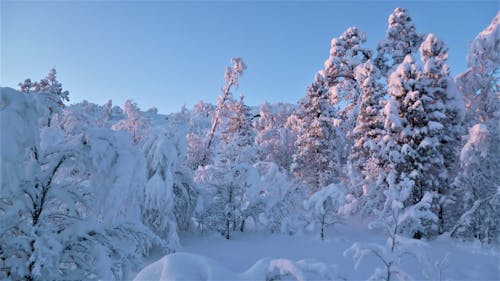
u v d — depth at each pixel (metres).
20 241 4.77
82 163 5.94
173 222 12.84
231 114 33.25
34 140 4.99
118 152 6.46
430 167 18.84
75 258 5.33
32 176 5.42
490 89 20.98
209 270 4.42
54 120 9.14
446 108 19.75
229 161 17.77
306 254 12.66
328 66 35.62
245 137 34.97
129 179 6.34
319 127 29.31
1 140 4.37
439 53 22.12
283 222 17.33
